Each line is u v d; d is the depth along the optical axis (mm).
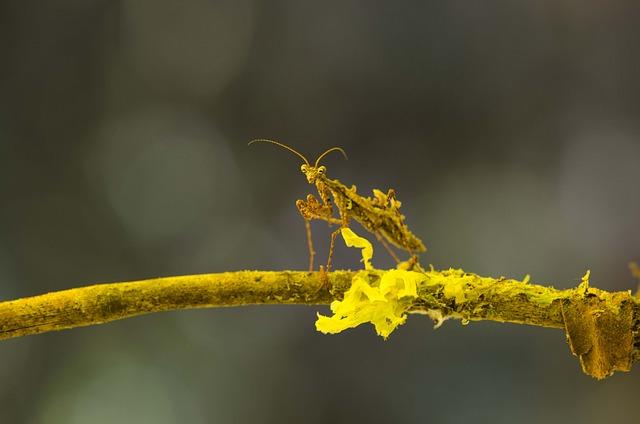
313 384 888
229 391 871
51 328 416
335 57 1073
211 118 1050
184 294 418
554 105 1055
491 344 895
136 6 1039
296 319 902
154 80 1046
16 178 968
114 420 839
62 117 1007
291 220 997
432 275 421
